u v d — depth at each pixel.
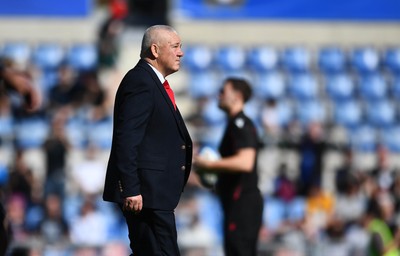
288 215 54.44
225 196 28.28
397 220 43.97
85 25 71.56
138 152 21.52
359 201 54.62
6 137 60.44
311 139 57.72
